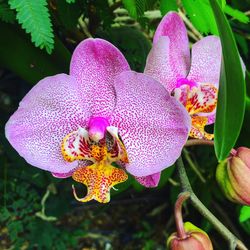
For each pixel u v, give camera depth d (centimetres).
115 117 19
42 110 18
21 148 18
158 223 44
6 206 35
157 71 20
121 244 43
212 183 35
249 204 20
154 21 27
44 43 17
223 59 16
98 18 25
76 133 19
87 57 18
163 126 18
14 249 36
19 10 17
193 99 21
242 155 20
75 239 40
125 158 19
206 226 35
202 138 21
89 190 19
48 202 36
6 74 39
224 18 16
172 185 38
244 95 16
